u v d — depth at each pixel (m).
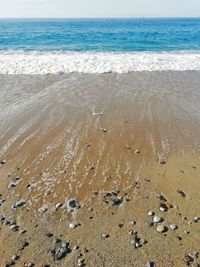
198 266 0.78
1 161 1.29
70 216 0.97
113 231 0.90
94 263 0.80
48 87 2.31
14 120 1.69
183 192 1.08
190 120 1.71
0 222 0.94
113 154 1.34
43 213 0.98
